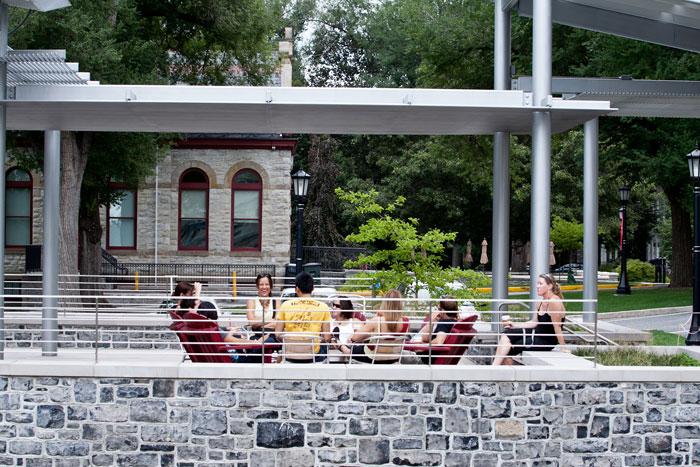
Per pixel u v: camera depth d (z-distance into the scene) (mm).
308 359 10688
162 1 26172
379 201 47406
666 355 11969
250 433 10195
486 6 28688
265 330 11594
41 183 29969
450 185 46969
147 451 10219
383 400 10203
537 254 12125
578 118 12578
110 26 23016
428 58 29531
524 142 42625
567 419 10281
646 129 27750
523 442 10258
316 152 47250
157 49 25781
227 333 11008
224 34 27125
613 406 10320
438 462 10234
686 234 31500
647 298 27359
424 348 11117
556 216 43688
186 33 27828
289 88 11344
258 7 27984
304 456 10203
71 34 20891
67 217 22281
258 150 31312
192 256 31203
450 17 29531
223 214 31250
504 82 14773
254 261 31391
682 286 31609
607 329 14586
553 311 11164
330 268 36812
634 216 51031
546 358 10938
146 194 31078
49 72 11633
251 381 10188
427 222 49219
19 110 11586
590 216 15648
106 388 10234
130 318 14984
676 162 26031
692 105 15797
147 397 10219
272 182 31328
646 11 15258
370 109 11688
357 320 12570
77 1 21859
